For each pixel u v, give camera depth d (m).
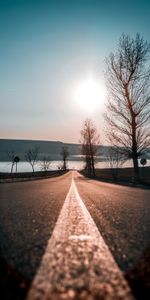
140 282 2.68
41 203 10.41
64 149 136.62
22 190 18.25
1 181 35.41
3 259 3.50
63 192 16.20
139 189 20.00
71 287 2.56
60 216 7.18
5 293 2.43
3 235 5.00
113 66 30.16
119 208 8.91
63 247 4.08
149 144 28.97
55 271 3.02
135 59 29.58
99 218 6.88
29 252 3.83
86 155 71.56
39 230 5.41
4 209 8.77
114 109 29.78
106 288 2.54
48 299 2.31
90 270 3.05
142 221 6.46
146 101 29.05
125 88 29.80
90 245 4.21
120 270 3.05
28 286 2.59
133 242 4.43
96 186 23.86
